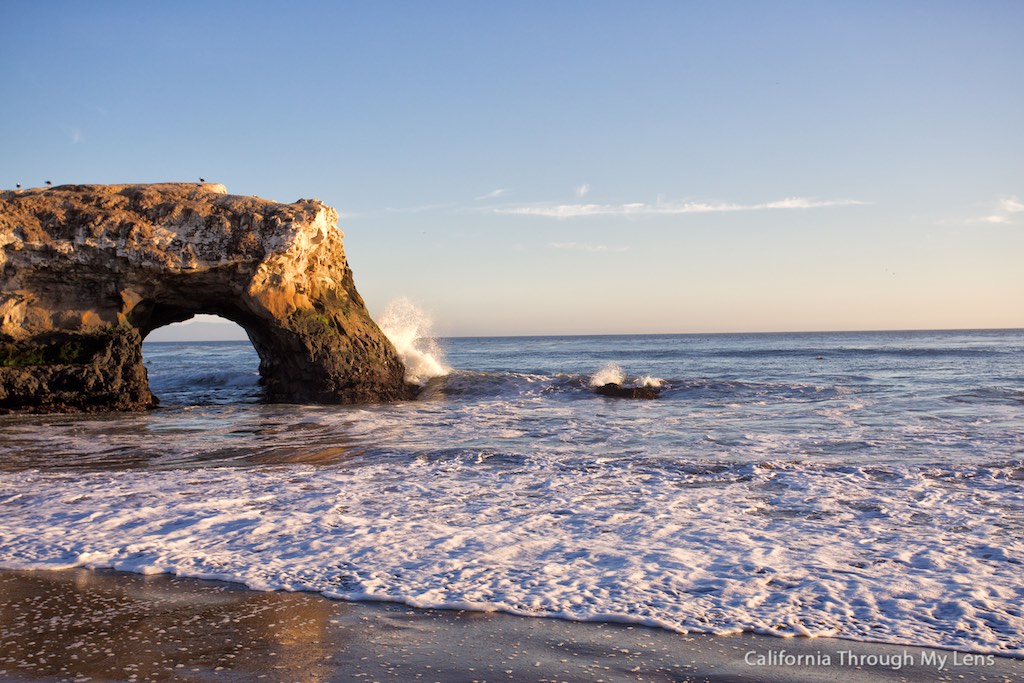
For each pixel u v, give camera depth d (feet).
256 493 33.30
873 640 17.93
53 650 17.60
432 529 27.12
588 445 45.96
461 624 19.01
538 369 149.48
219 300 76.59
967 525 27.02
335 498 32.17
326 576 22.41
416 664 16.85
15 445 48.06
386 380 77.56
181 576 22.59
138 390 68.90
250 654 17.37
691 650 17.48
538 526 27.45
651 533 26.37
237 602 20.53
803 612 19.49
